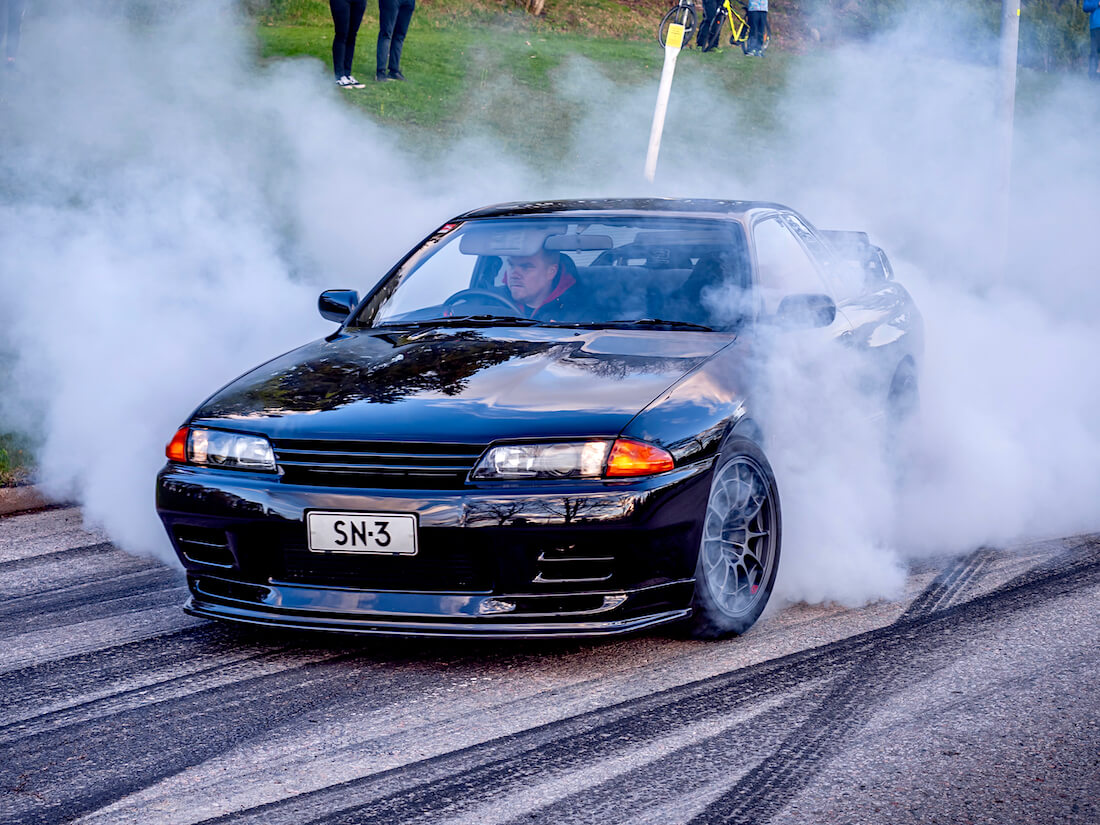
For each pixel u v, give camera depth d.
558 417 8.63
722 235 11.60
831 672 8.56
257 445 8.92
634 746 7.32
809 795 6.63
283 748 7.39
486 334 10.56
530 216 12.20
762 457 9.59
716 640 9.30
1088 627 9.48
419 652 9.12
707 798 6.61
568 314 10.95
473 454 8.45
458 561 8.44
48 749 7.45
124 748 7.44
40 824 6.42
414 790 6.77
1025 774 6.86
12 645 9.45
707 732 7.52
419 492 8.41
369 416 8.87
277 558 8.81
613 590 8.48
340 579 8.69
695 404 9.05
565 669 8.70
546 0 64.06
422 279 11.93
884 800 6.55
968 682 8.33
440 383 9.27
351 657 9.03
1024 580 10.84
